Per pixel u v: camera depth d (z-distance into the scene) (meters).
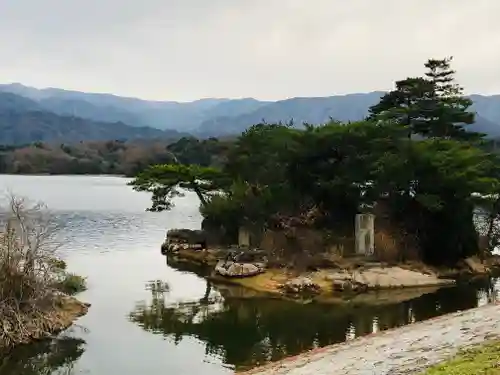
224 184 73.88
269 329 40.16
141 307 46.28
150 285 54.78
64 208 136.62
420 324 35.22
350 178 61.88
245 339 37.91
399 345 28.98
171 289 53.06
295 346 36.09
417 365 24.22
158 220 116.50
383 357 26.92
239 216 67.44
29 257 38.75
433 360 24.48
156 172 76.56
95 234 93.44
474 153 63.97
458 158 60.84
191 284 55.22
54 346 36.34
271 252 59.75
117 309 45.59
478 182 59.16
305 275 54.09
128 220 115.44
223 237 72.88
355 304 47.19
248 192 66.12
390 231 61.78
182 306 46.75
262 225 64.69
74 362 33.62
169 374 31.62
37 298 38.38
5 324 35.50
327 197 65.00
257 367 31.16
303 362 29.44
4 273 36.81
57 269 49.50
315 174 64.38
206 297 49.94
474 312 36.72
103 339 37.97
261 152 69.12
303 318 42.97
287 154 64.62
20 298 37.28
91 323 41.47
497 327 30.06
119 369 32.56
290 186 65.56
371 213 61.00
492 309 37.25
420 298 49.19
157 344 36.94
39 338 37.00
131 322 42.00
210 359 34.06
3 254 37.38
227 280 55.62
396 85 85.31
